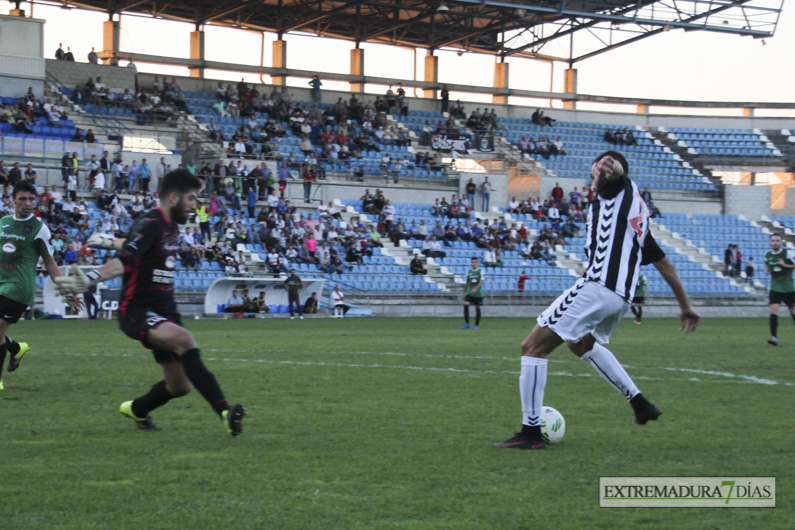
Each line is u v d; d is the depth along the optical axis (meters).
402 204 35.09
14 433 5.75
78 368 9.90
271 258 27.92
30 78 31.89
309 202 33.00
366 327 20.80
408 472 4.62
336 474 4.57
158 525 3.63
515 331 19.34
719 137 46.78
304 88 40.69
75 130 30.77
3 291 7.79
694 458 5.03
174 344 5.29
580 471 4.67
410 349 13.46
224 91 37.00
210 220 29.36
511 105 45.75
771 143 46.34
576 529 3.63
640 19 37.97
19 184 7.81
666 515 3.85
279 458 4.97
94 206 27.88
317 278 28.44
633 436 5.77
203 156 33.22
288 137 36.16
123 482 4.37
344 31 43.12
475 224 34.69
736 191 42.56
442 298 30.14
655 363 11.40
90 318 23.25
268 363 10.88
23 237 7.85
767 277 37.09
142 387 8.20
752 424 6.30
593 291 5.25
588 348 5.74
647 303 32.62
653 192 41.84
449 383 8.79
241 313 25.80
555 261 34.00
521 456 5.05
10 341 8.66
